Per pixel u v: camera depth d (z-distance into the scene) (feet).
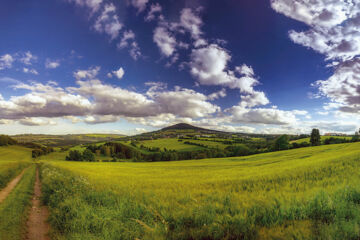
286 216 16.81
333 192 22.44
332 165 54.85
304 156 136.05
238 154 299.38
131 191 33.47
